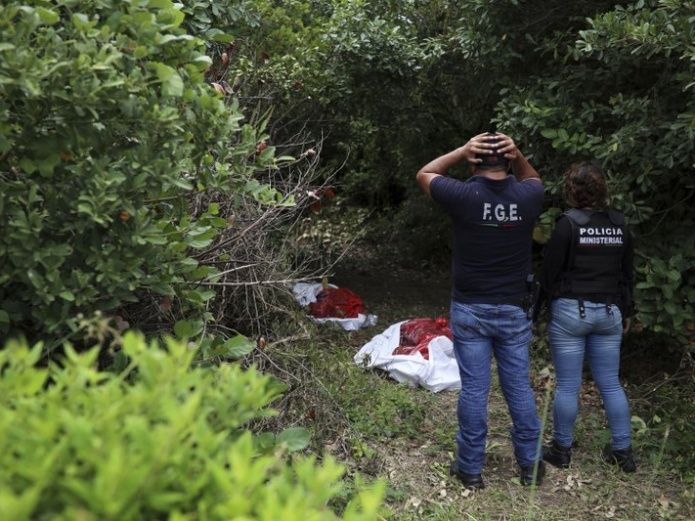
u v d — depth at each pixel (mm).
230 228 3654
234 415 1626
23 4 2168
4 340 2496
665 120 4453
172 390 1496
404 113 7422
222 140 2627
